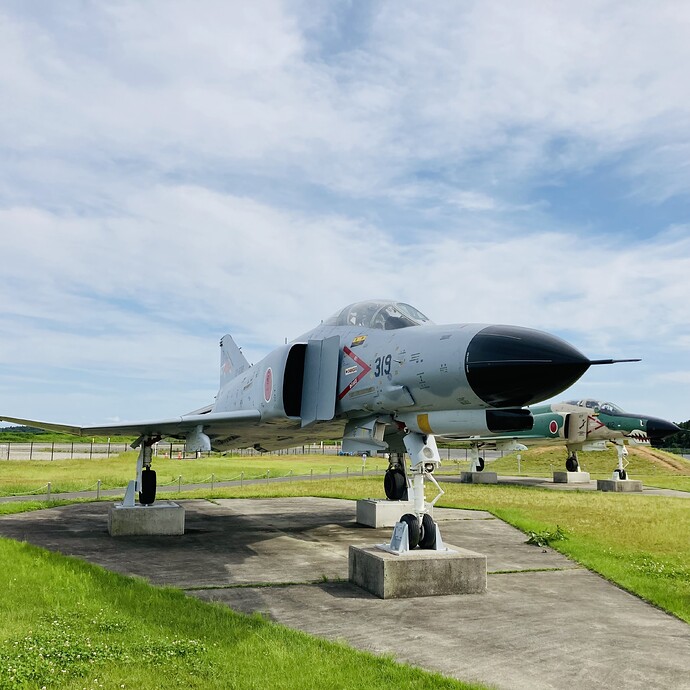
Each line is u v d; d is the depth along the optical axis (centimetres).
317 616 591
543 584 754
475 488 2300
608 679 438
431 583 680
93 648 451
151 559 879
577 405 2781
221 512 1489
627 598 692
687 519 1362
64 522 1268
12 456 4788
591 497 1911
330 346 995
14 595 601
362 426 983
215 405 1731
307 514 1447
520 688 419
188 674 413
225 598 659
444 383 758
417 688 402
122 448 6669
